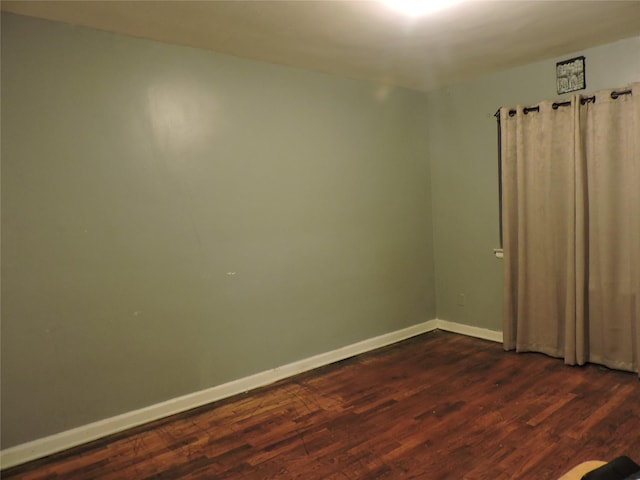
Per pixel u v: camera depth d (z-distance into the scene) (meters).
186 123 2.85
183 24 2.49
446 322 4.40
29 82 2.33
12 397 2.33
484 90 3.86
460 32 2.74
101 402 2.59
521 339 3.66
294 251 3.41
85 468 2.28
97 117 2.54
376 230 3.95
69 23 2.43
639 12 2.57
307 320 3.50
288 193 3.36
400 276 4.15
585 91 3.25
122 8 2.26
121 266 2.64
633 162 3.01
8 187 2.29
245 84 3.11
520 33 2.81
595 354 3.29
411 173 4.21
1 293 2.29
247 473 2.18
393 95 4.04
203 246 2.95
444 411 2.72
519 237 3.59
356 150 3.78
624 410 2.60
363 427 2.57
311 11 2.36
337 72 3.53
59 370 2.46
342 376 3.37
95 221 2.54
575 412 2.61
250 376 3.19
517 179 3.60
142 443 2.50
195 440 2.51
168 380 2.83
